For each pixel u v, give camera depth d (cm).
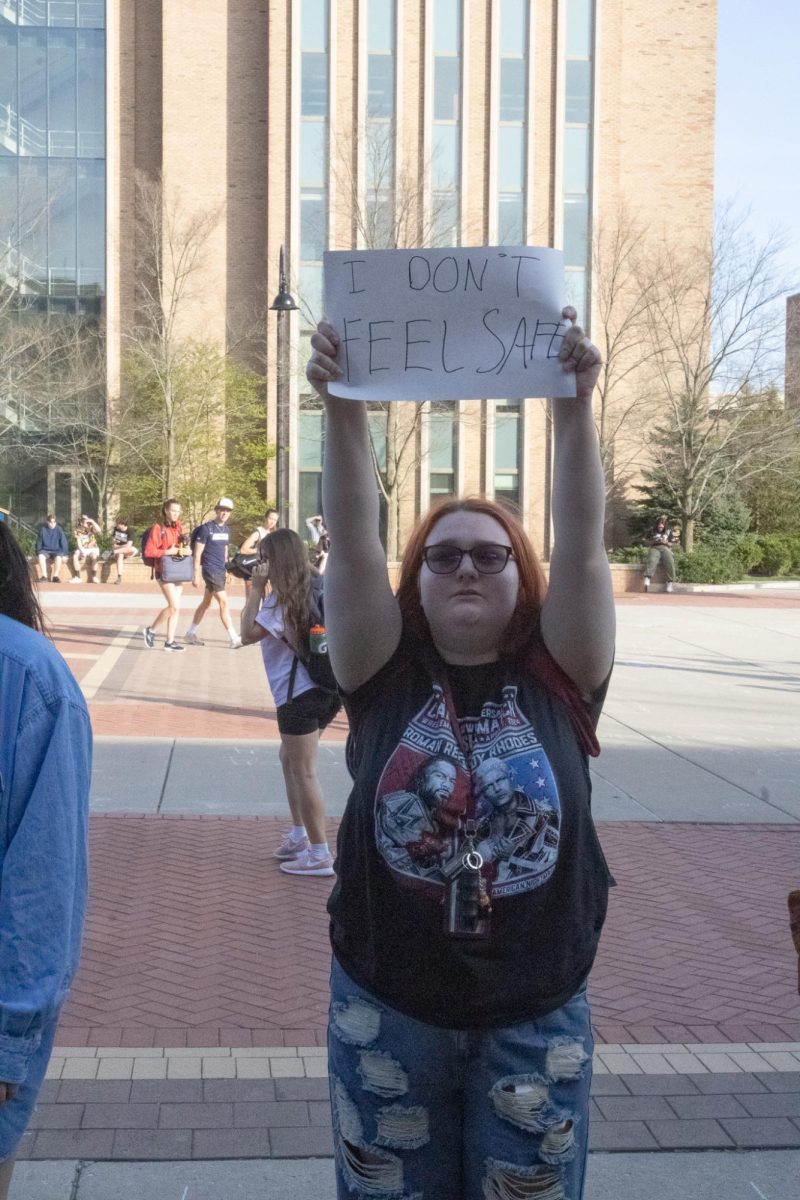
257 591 665
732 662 1656
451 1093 242
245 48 3703
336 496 248
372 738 249
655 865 699
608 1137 379
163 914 593
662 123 3822
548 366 240
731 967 538
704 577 3450
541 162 3716
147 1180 347
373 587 251
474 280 241
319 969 524
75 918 227
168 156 3694
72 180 3766
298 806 675
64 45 3734
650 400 3688
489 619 247
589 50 3716
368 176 3594
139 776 896
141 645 1744
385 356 243
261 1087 407
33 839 216
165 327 3591
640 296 3591
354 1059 241
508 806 236
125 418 3659
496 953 234
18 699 221
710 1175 359
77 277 3791
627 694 1355
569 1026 239
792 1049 449
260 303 3716
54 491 3812
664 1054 443
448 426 3712
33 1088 223
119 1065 422
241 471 3669
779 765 983
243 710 1209
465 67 3656
